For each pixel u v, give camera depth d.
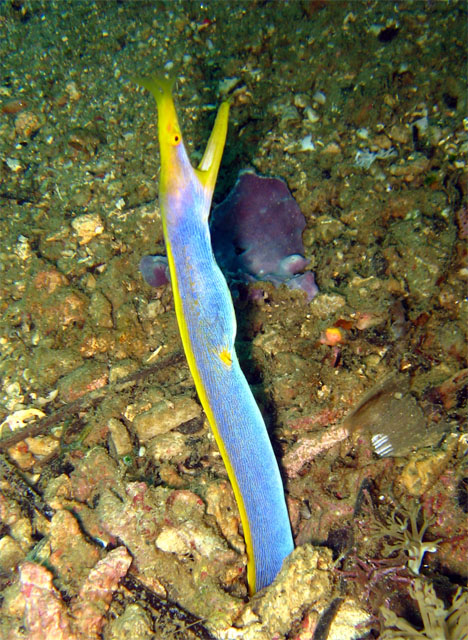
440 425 0.22
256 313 0.28
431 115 0.34
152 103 0.41
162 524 0.21
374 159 0.32
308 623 0.19
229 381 0.19
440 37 0.36
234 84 0.41
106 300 0.30
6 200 0.36
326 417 0.24
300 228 0.31
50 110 0.43
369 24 0.38
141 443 0.25
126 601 0.21
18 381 0.28
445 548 0.20
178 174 0.18
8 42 0.50
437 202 0.29
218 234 0.31
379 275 0.28
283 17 0.41
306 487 0.23
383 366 0.25
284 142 0.36
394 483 0.22
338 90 0.37
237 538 0.22
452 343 0.25
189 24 0.45
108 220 0.34
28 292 0.30
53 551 0.21
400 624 0.18
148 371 0.26
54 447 0.26
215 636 0.20
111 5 0.49
